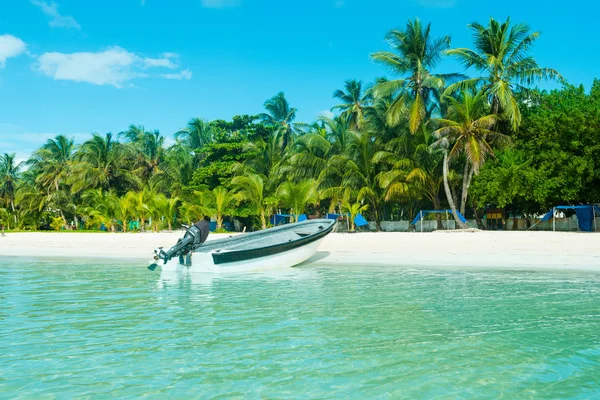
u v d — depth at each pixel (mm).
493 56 30422
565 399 4203
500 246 18031
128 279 12047
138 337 6195
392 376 4766
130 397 4289
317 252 18094
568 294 9281
